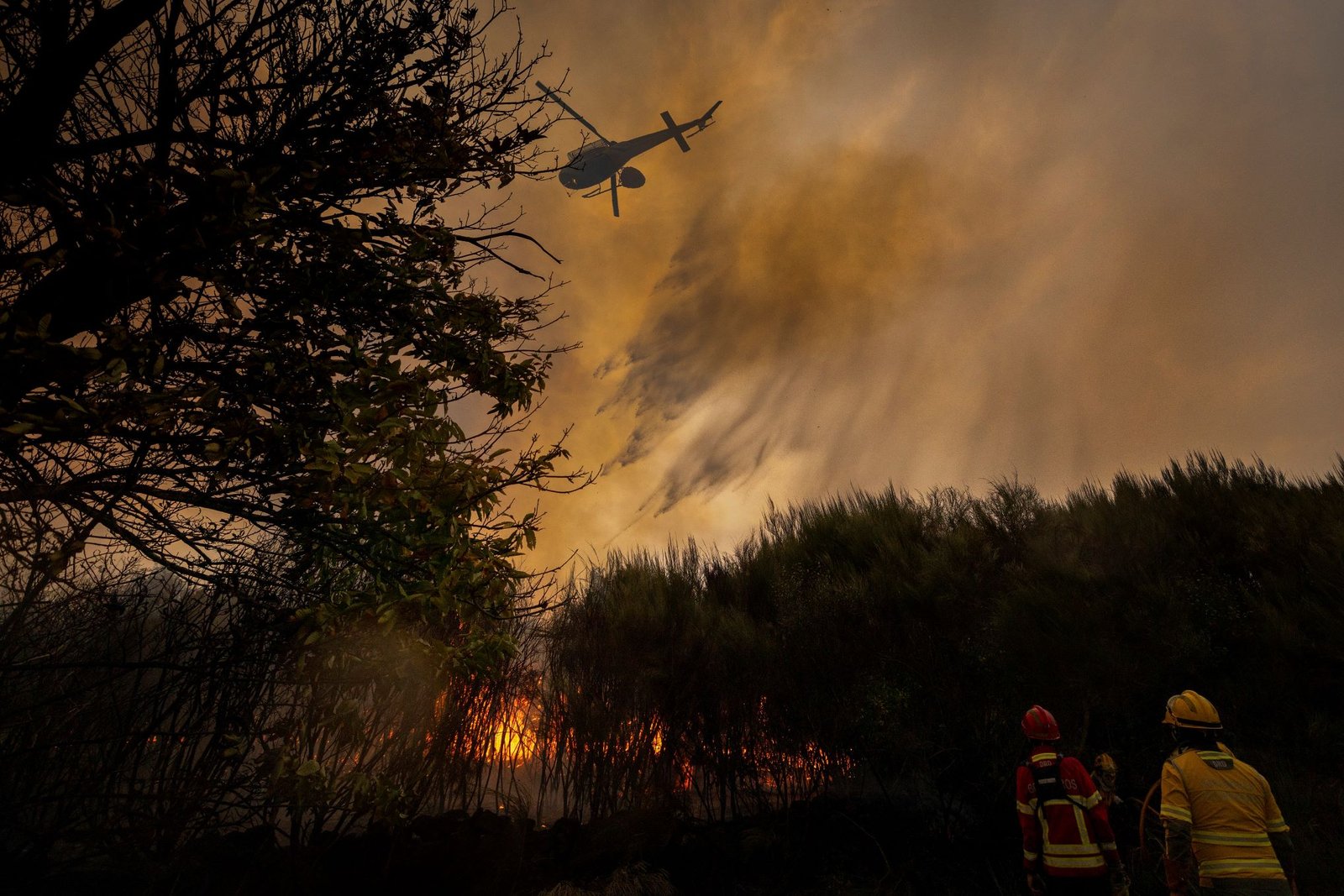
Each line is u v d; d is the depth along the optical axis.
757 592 5.95
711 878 4.30
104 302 2.42
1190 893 3.04
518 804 4.59
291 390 2.58
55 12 2.31
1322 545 4.98
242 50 2.90
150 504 2.44
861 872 4.38
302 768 2.99
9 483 2.15
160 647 3.35
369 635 3.17
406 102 3.01
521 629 4.92
